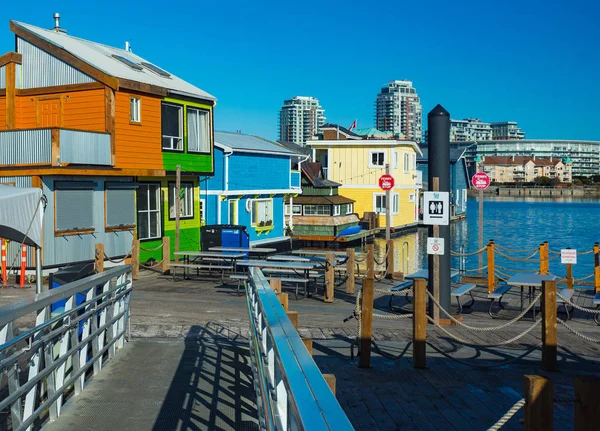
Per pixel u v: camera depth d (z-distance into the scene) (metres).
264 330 4.79
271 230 34.09
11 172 18.50
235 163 30.12
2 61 21.80
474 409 7.32
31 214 9.70
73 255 19.30
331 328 11.73
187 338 10.38
